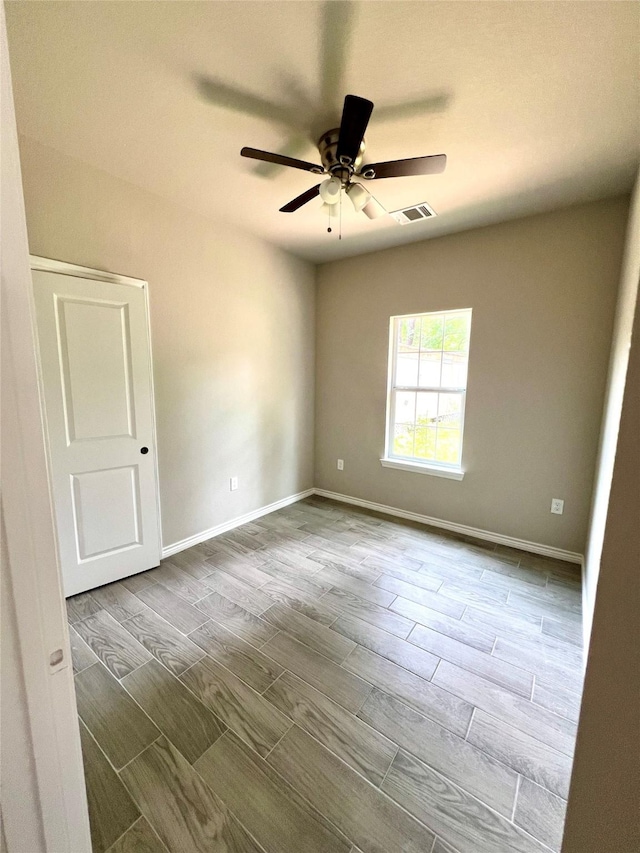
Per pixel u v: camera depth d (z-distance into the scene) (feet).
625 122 5.55
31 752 1.85
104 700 4.98
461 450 10.43
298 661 5.70
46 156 6.38
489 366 9.68
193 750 4.31
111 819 3.63
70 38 4.26
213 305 9.50
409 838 3.52
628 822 1.81
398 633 6.36
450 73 4.73
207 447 9.78
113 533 7.82
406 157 6.53
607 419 6.89
